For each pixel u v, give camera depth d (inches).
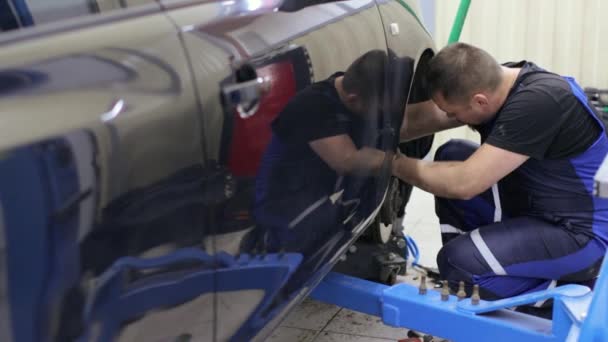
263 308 49.1
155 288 37.2
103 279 33.5
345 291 70.6
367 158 64.4
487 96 73.5
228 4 45.8
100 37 35.8
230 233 43.4
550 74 75.2
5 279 28.8
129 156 34.4
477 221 86.4
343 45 57.8
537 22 156.2
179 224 38.3
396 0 75.1
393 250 93.0
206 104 39.8
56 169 30.7
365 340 84.8
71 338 32.1
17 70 31.0
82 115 32.2
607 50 153.6
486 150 73.0
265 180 46.8
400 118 72.2
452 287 77.8
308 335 86.0
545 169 76.4
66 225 31.2
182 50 39.3
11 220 28.8
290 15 51.2
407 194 92.4
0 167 28.5
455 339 64.3
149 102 35.9
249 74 44.1
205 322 42.4
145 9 40.2
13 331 29.4
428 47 81.3
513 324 61.2
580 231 76.2
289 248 51.4
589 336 53.8
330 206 57.9
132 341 36.3
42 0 43.4
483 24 159.0
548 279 77.7
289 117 48.9
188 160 38.5
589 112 74.9
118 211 33.9
